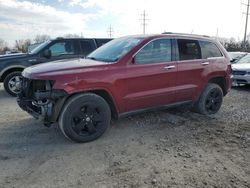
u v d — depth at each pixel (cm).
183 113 635
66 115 436
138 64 497
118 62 478
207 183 342
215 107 640
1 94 895
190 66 566
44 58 880
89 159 404
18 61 852
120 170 372
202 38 609
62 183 340
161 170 373
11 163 390
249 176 360
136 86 495
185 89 563
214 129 536
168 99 545
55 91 422
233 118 611
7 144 454
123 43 533
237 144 463
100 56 530
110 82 463
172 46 546
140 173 365
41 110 436
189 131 523
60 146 448
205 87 612
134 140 475
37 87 451
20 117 604
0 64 841
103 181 346
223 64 633
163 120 583
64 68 444
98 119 467
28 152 426
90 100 451
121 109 490
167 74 530
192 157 412
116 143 462
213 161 400
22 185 336
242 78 1000
